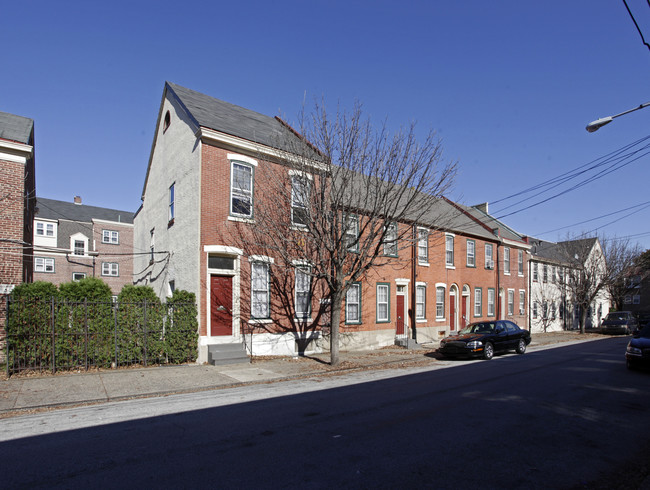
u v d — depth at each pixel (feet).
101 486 14.89
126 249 128.67
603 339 92.79
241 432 21.24
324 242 42.37
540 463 17.03
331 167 43.14
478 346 51.52
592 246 121.49
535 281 112.98
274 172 48.65
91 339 39.17
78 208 130.21
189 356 44.04
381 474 15.80
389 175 43.57
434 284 76.64
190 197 48.26
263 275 49.96
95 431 21.67
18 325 36.01
